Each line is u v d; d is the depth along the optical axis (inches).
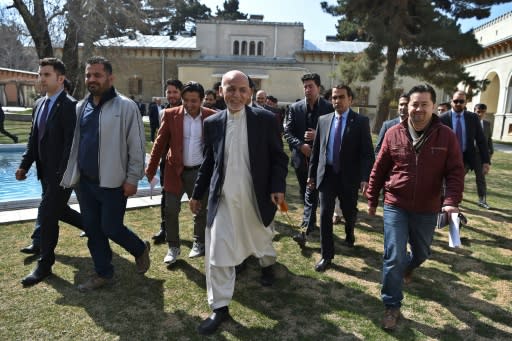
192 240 175.8
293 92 1222.9
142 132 125.9
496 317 120.0
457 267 157.1
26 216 191.2
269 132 116.0
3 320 109.0
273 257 132.6
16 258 147.8
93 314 114.1
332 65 1334.9
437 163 110.4
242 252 117.3
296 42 1341.0
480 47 653.9
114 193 123.4
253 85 163.6
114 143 120.0
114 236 124.9
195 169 148.8
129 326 109.3
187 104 147.6
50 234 130.6
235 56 1347.2
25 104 1434.5
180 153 147.5
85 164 120.7
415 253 123.6
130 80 1368.1
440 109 263.3
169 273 142.5
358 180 153.2
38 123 130.8
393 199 115.7
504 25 946.7
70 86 185.5
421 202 113.0
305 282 139.6
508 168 447.5
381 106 778.8
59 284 130.6
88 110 123.9
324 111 182.5
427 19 678.5
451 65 685.3
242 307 121.5
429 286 139.3
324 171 148.3
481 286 140.9
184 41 1434.5
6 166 383.2
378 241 183.8
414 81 1250.6
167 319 113.4
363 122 148.8
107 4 634.2
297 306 123.0
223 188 113.1
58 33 644.1
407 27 721.6
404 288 137.1
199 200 123.1
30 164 140.5
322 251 151.0
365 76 733.9
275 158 118.8
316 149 158.9
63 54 661.9
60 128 126.8
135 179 123.0
